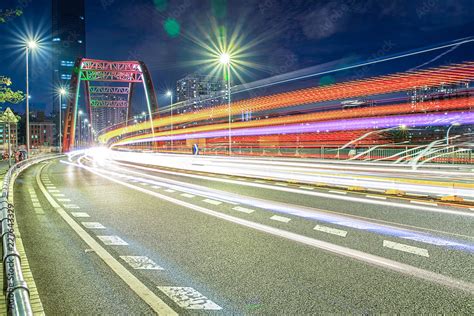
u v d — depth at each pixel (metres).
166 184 16.84
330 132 45.28
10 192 14.27
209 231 7.65
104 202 11.79
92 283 4.89
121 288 4.71
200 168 25.94
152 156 36.50
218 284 4.77
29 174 23.81
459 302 4.14
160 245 6.66
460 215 8.85
